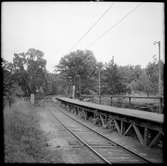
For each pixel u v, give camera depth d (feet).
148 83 99.81
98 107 49.49
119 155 24.75
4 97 35.96
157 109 37.09
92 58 167.53
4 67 34.71
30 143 24.61
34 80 123.75
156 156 23.61
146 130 28.35
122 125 36.37
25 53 131.13
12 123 28.04
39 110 84.17
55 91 195.11
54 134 37.14
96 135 36.68
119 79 90.99
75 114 73.36
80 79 156.66
